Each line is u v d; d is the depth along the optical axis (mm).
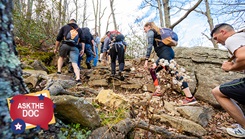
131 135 2047
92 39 6328
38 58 5234
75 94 2580
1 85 1034
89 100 2578
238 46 1975
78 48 4316
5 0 1066
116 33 4871
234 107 2266
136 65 6191
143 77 4949
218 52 4305
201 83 3938
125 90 4234
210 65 4141
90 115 1683
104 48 6484
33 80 2359
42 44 6516
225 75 3877
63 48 4117
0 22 1039
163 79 2672
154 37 3602
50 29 6852
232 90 2186
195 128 2484
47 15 6562
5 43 1062
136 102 2881
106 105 2408
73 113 1596
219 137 2510
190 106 3117
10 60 1089
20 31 5879
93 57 6281
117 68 5785
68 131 1576
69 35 4113
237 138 2521
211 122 3002
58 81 3012
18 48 5336
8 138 1041
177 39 3574
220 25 2379
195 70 4199
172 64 2445
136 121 2205
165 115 2660
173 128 2465
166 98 3520
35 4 6438
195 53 4488
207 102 3627
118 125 1878
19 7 5965
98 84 4348
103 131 1726
